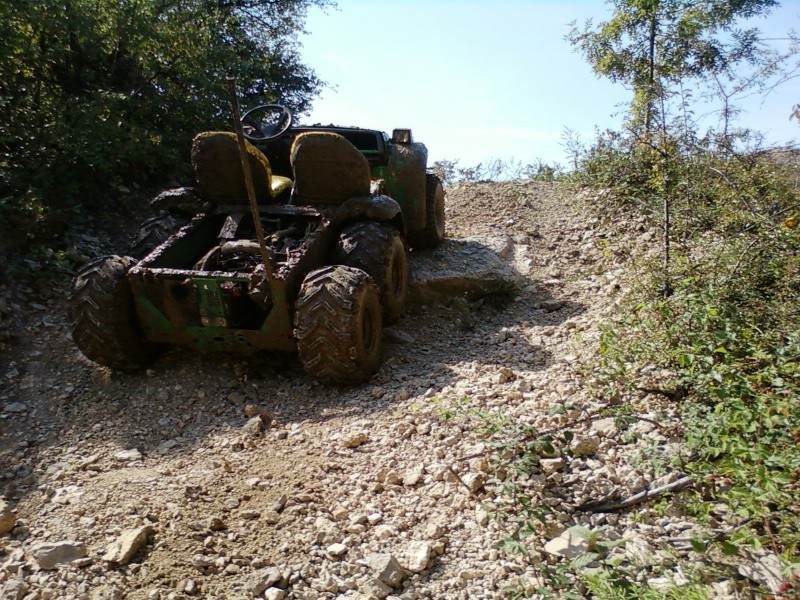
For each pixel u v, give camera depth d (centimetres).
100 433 421
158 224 535
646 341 415
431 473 349
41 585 288
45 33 725
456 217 825
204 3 991
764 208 503
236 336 463
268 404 458
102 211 730
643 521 303
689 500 304
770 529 281
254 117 973
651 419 362
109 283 455
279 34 1258
